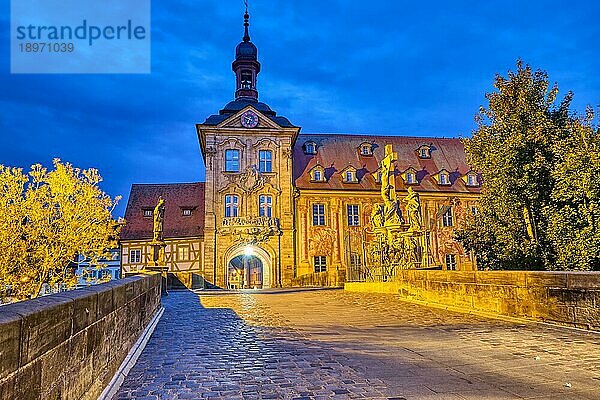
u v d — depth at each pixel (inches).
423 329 426.9
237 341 385.4
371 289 915.4
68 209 1777.8
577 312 386.6
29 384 134.0
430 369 277.1
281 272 1854.1
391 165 969.5
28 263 1754.4
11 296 1723.7
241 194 1887.3
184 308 686.5
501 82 839.1
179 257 1973.4
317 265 1900.8
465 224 890.7
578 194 675.4
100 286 245.9
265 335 414.6
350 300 760.3
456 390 234.8
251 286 1956.2
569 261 685.9
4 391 118.9
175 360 314.2
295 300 797.9
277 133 1932.8
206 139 1904.5
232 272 1935.3
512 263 781.9
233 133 1915.6
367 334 407.8
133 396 234.5
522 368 274.7
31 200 1748.3
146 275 470.3
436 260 1995.6
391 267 925.2
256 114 1931.6
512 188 777.6
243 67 2081.7
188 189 2220.7
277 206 1898.4
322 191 1945.1
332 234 1929.1
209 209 1855.3
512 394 227.1
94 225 1823.3
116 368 263.0
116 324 264.8
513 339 362.0
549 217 719.1
